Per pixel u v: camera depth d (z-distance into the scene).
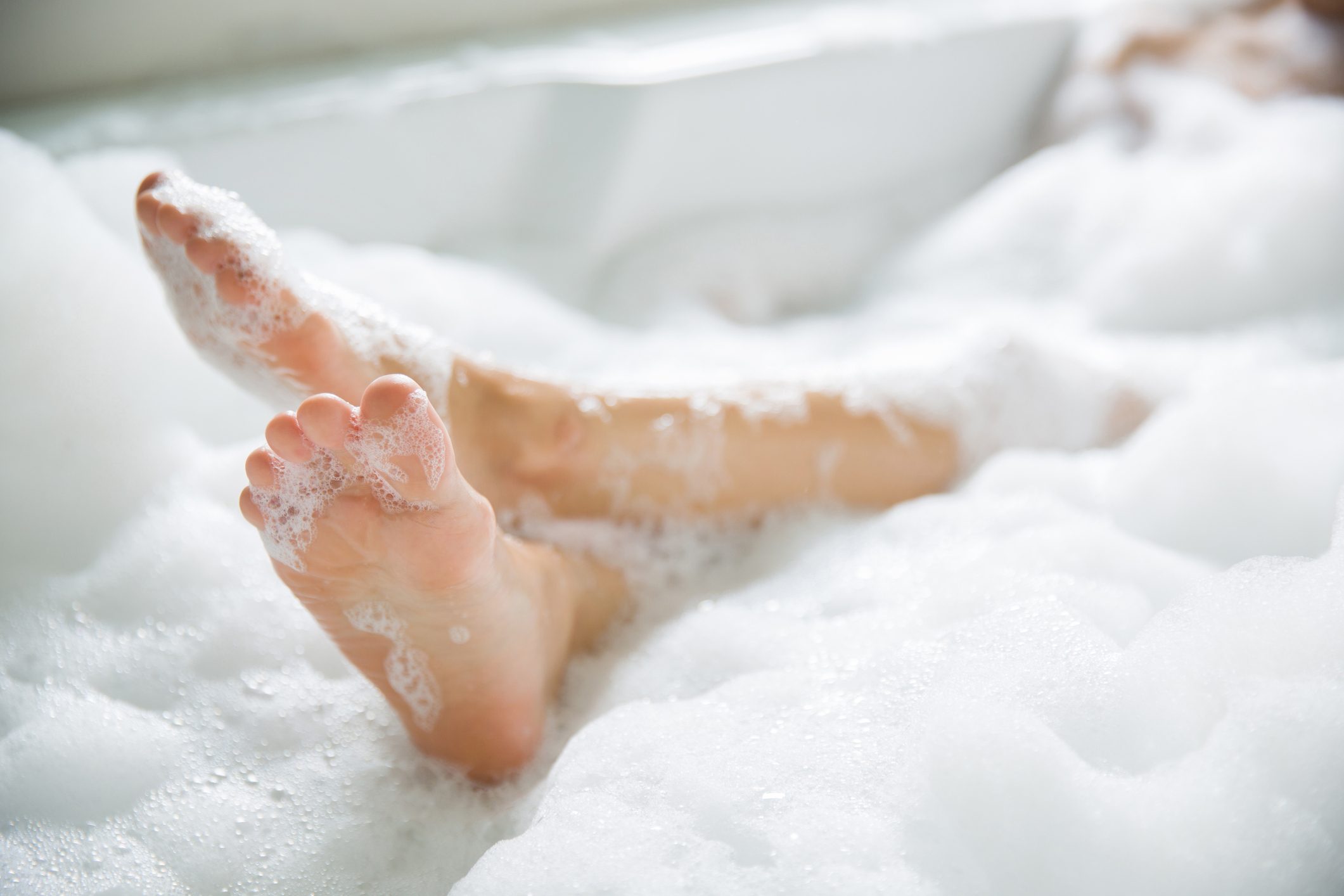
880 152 1.47
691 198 1.40
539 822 0.77
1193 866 0.71
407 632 0.78
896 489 0.98
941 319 1.35
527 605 0.81
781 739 0.78
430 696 0.81
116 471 0.96
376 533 0.75
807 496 0.97
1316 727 0.73
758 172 1.41
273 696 0.86
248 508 0.76
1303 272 1.26
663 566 0.96
